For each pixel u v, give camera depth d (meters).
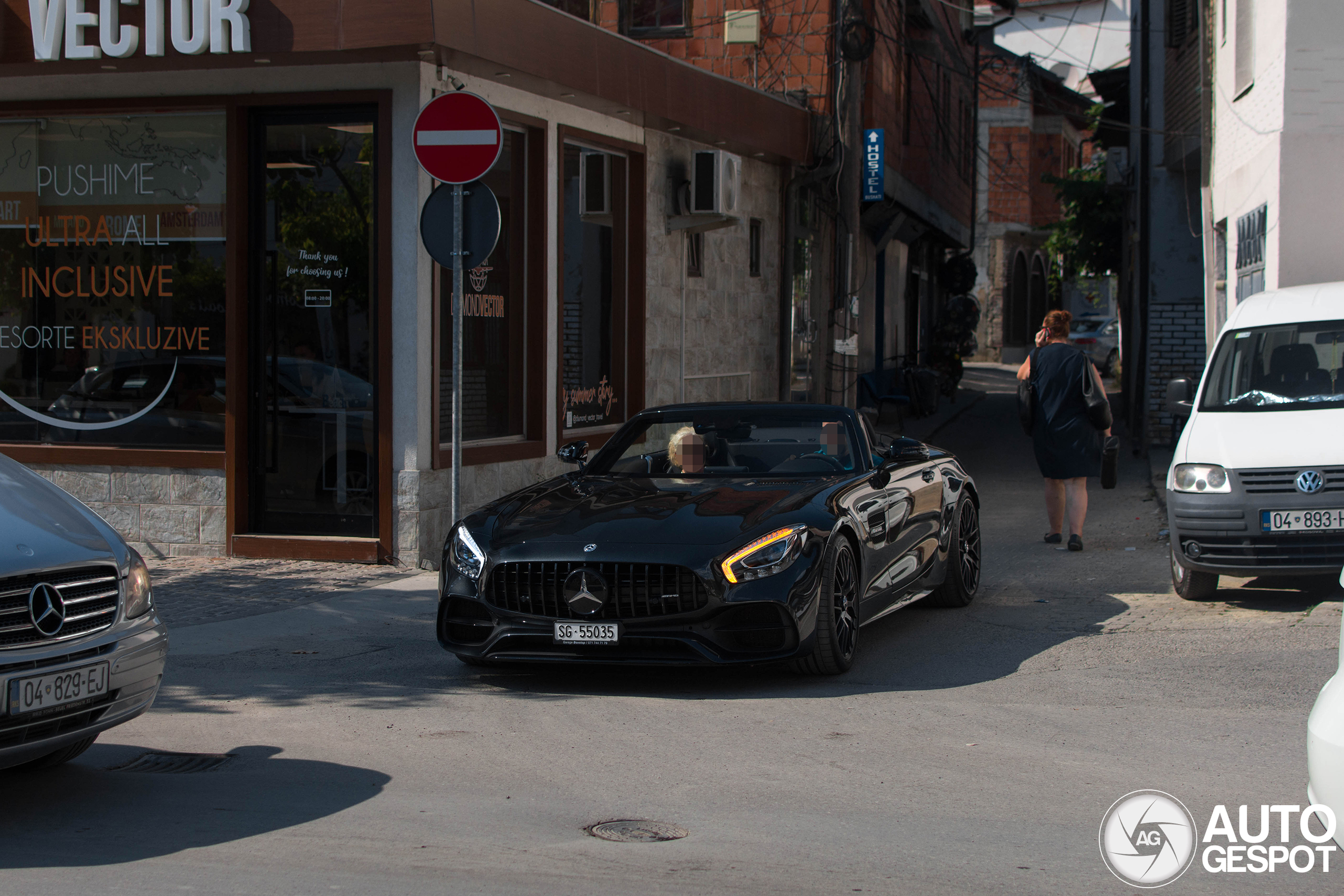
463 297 10.06
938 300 32.09
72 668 4.69
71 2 9.58
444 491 10.35
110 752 5.73
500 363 11.31
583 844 4.43
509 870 4.17
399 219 10.00
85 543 4.97
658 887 4.01
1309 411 8.70
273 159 10.48
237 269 10.42
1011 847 4.38
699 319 14.70
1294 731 5.81
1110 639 7.86
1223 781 5.12
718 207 13.70
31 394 11.09
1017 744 5.66
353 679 7.07
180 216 10.66
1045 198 41.56
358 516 10.37
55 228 10.95
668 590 6.45
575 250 12.31
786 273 16.88
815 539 6.71
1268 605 8.67
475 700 6.60
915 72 22.67
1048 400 11.16
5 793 5.11
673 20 17.70
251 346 10.55
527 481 11.44
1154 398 18.80
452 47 9.27
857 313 15.73
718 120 13.79
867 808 4.82
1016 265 42.38
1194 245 18.73
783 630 6.54
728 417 8.27
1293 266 12.26
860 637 8.09
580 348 12.49
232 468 10.51
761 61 17.38
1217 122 15.61
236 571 10.06
